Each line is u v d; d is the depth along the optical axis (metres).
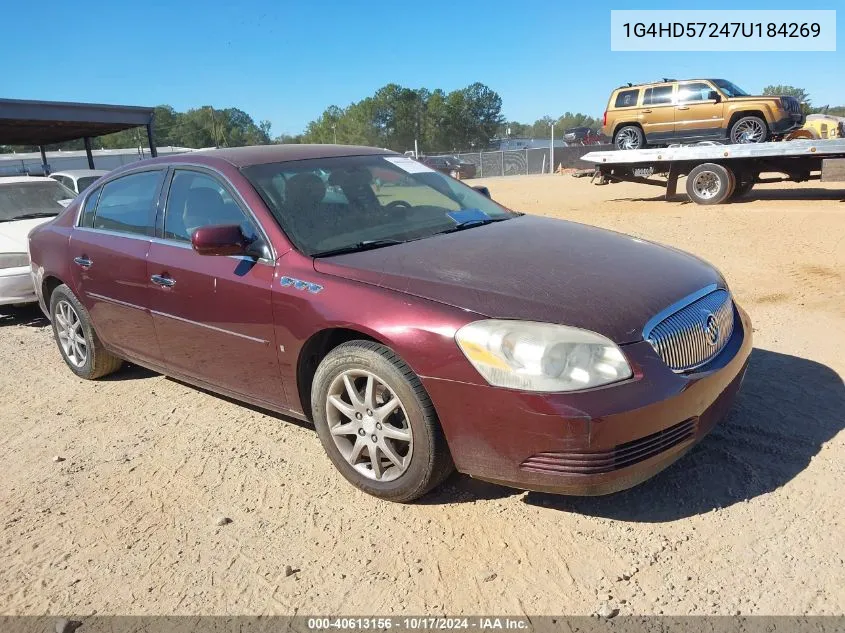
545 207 15.86
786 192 15.12
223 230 3.47
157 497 3.48
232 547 3.02
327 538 3.04
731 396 3.22
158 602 2.70
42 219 8.01
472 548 2.90
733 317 3.49
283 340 3.44
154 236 4.27
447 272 3.15
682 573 2.67
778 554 2.74
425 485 3.09
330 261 3.36
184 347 4.12
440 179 4.65
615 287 3.03
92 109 18.83
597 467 2.68
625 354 2.72
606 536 2.92
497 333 2.76
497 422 2.77
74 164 54.06
